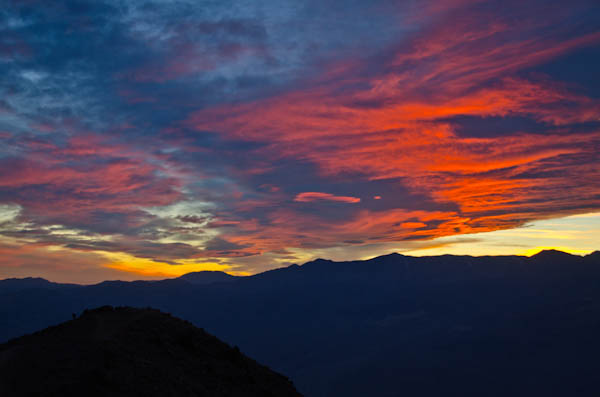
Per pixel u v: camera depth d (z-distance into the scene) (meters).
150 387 33.56
